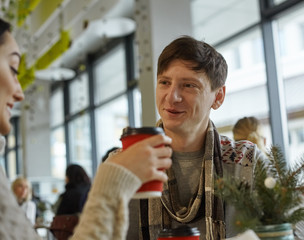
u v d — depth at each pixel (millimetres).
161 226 1061
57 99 10875
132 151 674
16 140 13539
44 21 7289
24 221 603
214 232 1006
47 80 10742
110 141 8344
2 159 14023
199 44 1032
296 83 4559
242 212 770
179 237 776
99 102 8844
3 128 685
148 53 4688
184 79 1014
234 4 5324
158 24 4715
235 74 5211
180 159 1093
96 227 603
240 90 5121
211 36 5629
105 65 8680
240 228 744
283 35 4730
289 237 740
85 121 9312
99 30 5918
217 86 1071
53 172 10453
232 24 5332
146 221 1072
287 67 4672
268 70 4785
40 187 8820
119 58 8148
